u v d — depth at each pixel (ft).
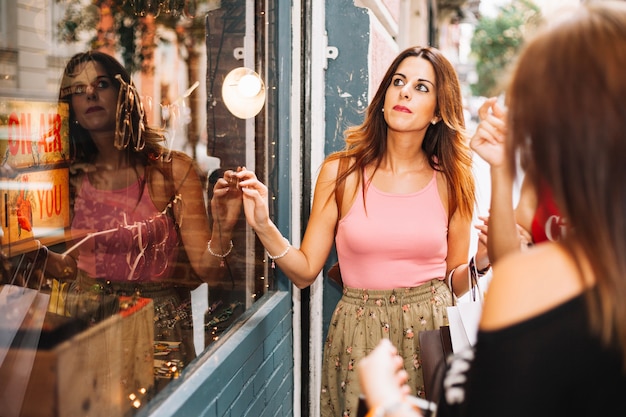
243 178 6.22
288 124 7.96
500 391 2.36
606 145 2.36
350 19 8.63
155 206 5.87
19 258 4.24
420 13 16.31
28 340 3.77
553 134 2.45
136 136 5.71
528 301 2.43
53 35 4.92
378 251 6.25
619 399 2.28
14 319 3.86
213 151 7.06
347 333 6.37
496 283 2.56
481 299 6.14
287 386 8.12
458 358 2.76
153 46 6.11
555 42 2.52
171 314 5.69
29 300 4.04
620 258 2.32
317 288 8.57
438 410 2.72
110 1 5.54
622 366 2.28
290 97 8.07
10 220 4.19
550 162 2.47
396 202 6.35
